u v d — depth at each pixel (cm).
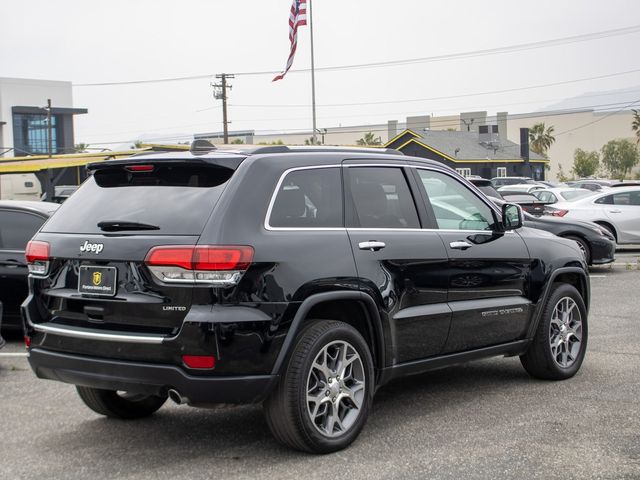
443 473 464
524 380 698
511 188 2792
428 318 565
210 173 491
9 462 492
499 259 630
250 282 460
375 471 468
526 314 657
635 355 790
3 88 10606
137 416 591
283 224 489
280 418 478
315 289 487
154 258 456
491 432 543
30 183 2258
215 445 521
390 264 539
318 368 491
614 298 1188
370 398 523
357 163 555
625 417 577
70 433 552
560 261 684
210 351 446
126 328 468
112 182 522
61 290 498
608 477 457
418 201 584
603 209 1867
